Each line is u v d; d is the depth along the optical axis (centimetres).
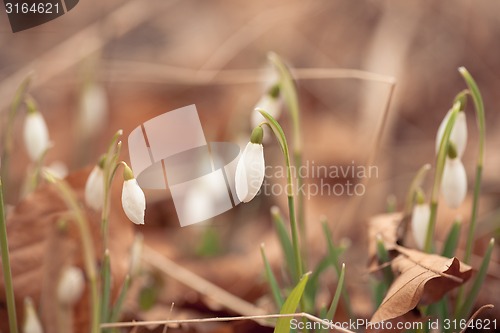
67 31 597
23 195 329
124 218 310
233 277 397
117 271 303
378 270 259
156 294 359
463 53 621
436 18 633
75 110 504
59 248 291
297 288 208
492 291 341
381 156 508
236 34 634
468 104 595
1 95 496
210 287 347
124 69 576
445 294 247
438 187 247
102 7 607
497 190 473
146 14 616
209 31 677
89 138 466
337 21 663
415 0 634
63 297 287
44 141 304
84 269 295
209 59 642
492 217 422
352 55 641
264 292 382
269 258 402
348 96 617
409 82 591
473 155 521
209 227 434
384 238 265
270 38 648
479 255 404
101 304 245
